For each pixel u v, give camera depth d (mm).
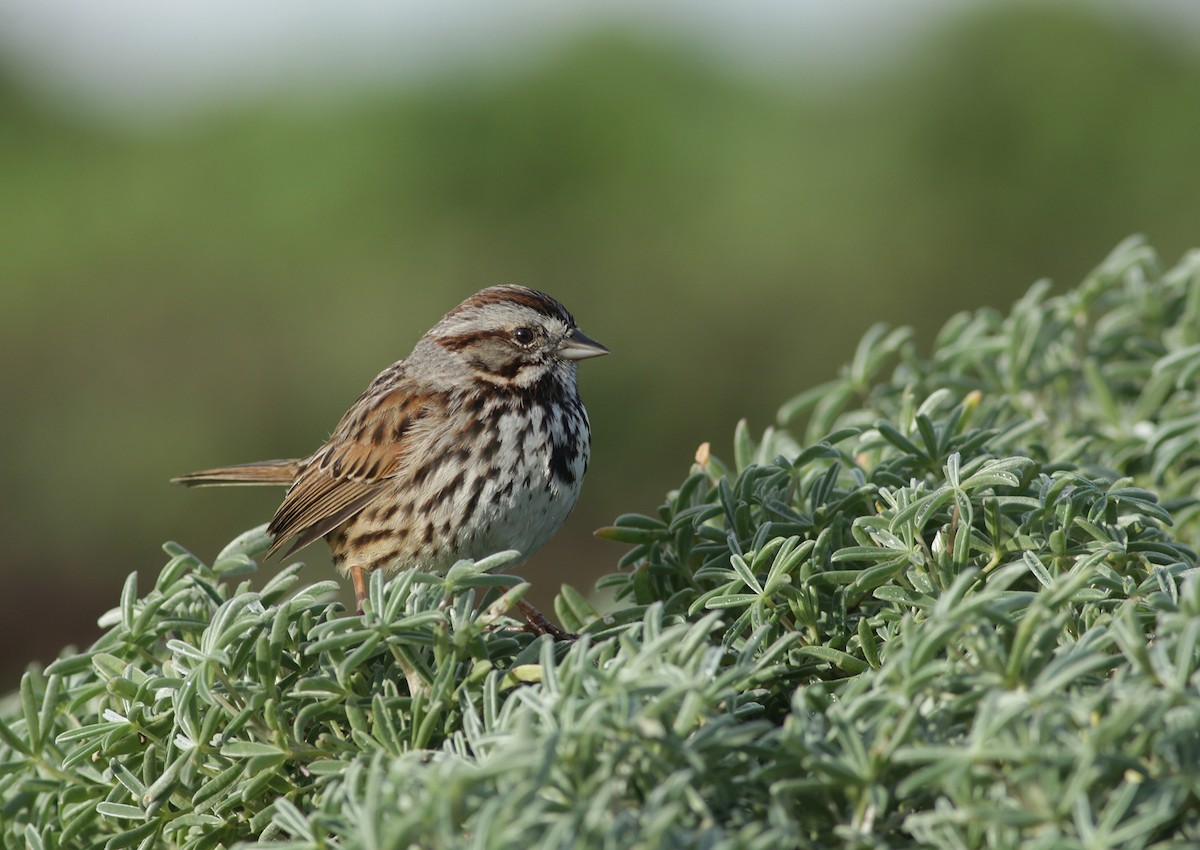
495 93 31203
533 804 4570
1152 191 29469
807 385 27438
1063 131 30062
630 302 28234
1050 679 4758
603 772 4754
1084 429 8953
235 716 6180
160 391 28172
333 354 27984
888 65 32156
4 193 31438
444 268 28891
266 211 30344
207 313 28844
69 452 27297
